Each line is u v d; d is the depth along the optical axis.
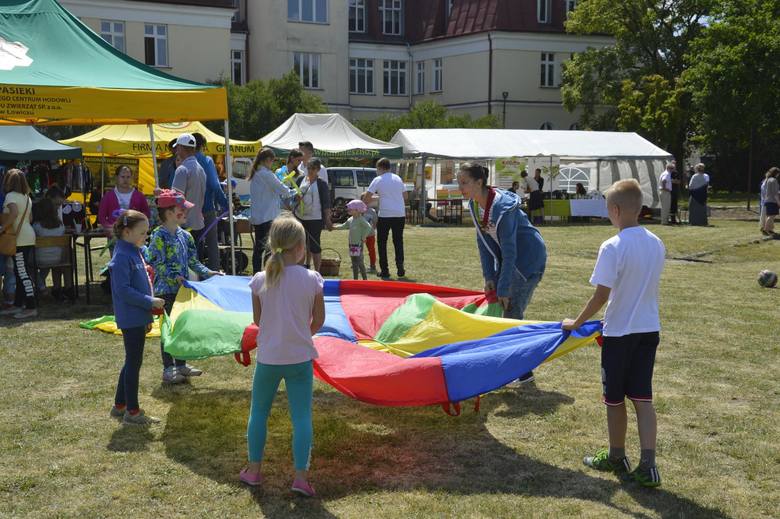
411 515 4.49
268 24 44.53
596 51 43.75
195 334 6.29
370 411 6.39
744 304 11.09
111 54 10.51
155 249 6.88
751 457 5.40
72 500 4.68
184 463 5.25
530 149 28.56
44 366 7.57
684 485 4.93
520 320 6.35
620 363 4.84
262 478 5.02
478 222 6.68
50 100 9.07
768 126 36.66
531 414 6.29
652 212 30.28
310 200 11.88
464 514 4.51
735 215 31.25
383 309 7.04
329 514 4.50
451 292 7.62
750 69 35.50
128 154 20.06
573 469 5.18
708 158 48.88
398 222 13.34
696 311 10.52
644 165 30.47
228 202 11.02
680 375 7.39
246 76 45.56
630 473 5.05
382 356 5.68
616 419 5.00
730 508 4.61
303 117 25.34
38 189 19.27
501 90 46.62
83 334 8.95
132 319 5.79
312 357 4.68
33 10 10.42
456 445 5.62
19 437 5.70
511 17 46.38
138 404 6.08
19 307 10.16
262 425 4.80
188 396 6.73
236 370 7.54
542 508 4.59
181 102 9.99
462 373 5.38
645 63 44.03
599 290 4.74
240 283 7.42
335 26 46.31
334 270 13.54
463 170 6.60
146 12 38.00
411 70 51.00
